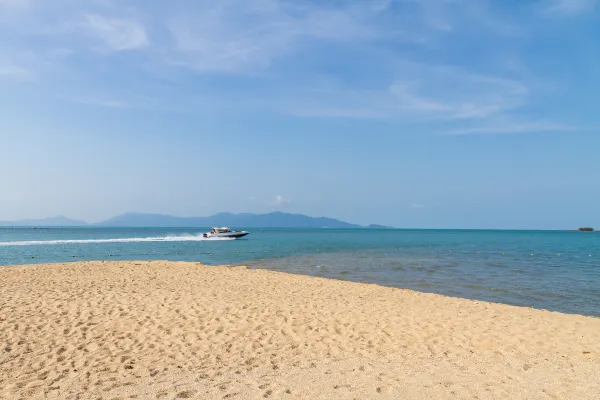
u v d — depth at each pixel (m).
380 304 11.77
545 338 8.64
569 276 20.95
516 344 8.18
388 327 9.24
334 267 24.47
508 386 5.75
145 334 8.23
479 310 11.32
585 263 28.27
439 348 7.85
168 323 9.03
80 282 14.60
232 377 6.11
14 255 32.78
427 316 10.40
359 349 7.70
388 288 14.88
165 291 12.95
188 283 14.96
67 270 18.41
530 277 20.45
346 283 15.85
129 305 10.66
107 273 17.53
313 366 6.69
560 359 7.24
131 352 7.21
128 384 5.79
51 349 7.25
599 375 6.29
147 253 35.16
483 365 6.82
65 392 5.48
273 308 10.77
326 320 9.69
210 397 5.31
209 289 13.63
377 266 25.12
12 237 73.88
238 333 8.47
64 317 9.30
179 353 7.22
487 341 8.35
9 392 5.45
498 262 28.56
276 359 7.04
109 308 10.27
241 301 11.59
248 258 30.64
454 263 27.45
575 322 10.12
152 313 9.86
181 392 5.45
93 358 6.88
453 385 5.79
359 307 11.24
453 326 9.47
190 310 10.26
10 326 8.48
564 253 39.50
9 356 6.85
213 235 63.59
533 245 57.22
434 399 5.28
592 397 5.36
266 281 15.94
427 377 6.14
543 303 14.09
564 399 5.29
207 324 9.05
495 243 62.47
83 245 46.88
